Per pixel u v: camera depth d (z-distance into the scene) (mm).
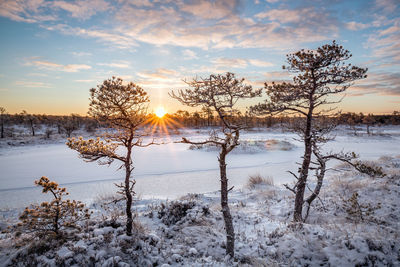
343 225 7191
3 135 59594
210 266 5547
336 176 16500
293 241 6281
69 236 6277
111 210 10609
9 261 5168
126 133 6633
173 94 6535
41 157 31359
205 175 20125
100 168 23203
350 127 90125
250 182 16578
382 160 19469
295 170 21781
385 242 5672
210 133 6891
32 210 6246
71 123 71688
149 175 20188
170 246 6633
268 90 9398
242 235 7586
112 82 6199
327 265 5336
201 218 8594
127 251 5715
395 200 9867
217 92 6465
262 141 43125
